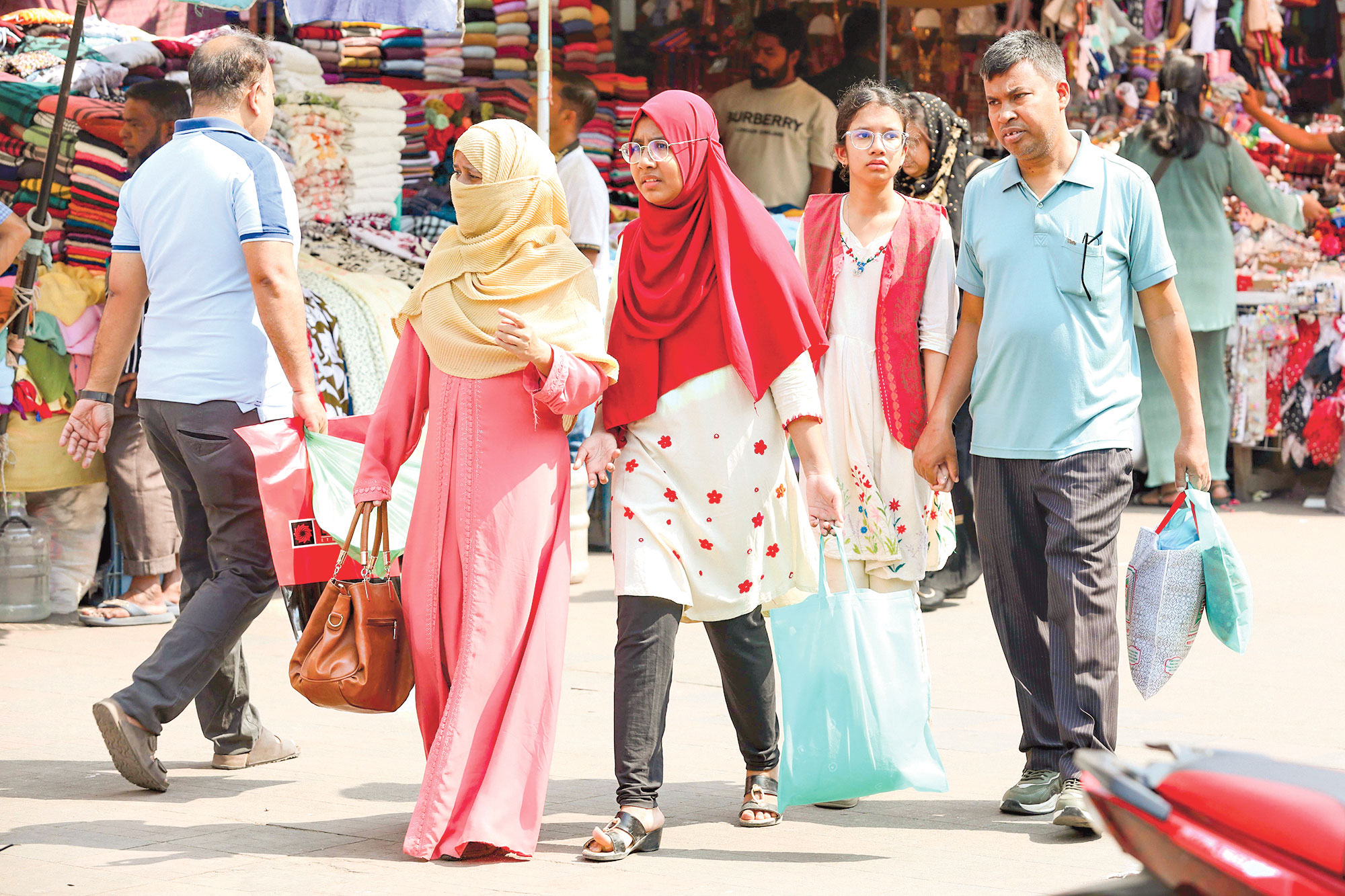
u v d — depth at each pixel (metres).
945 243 6.86
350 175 12.57
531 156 5.86
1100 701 5.98
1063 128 6.22
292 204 6.80
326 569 6.57
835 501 5.82
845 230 6.96
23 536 10.35
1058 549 6.10
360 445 6.85
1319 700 8.23
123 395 10.18
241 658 6.89
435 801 5.52
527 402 5.83
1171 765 2.68
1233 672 8.97
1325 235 16.89
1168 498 16.34
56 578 10.69
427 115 13.31
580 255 5.99
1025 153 6.14
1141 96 16.84
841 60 15.59
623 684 5.77
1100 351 6.15
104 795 6.46
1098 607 6.05
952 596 11.58
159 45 11.40
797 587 6.26
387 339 11.32
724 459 5.84
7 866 5.42
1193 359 6.23
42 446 10.22
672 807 6.40
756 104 15.05
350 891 5.18
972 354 6.66
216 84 6.84
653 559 5.77
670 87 15.32
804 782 5.73
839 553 6.03
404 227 13.22
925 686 5.85
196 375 6.61
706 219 5.83
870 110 6.84
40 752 7.16
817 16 15.53
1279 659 9.36
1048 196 6.17
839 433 6.89
